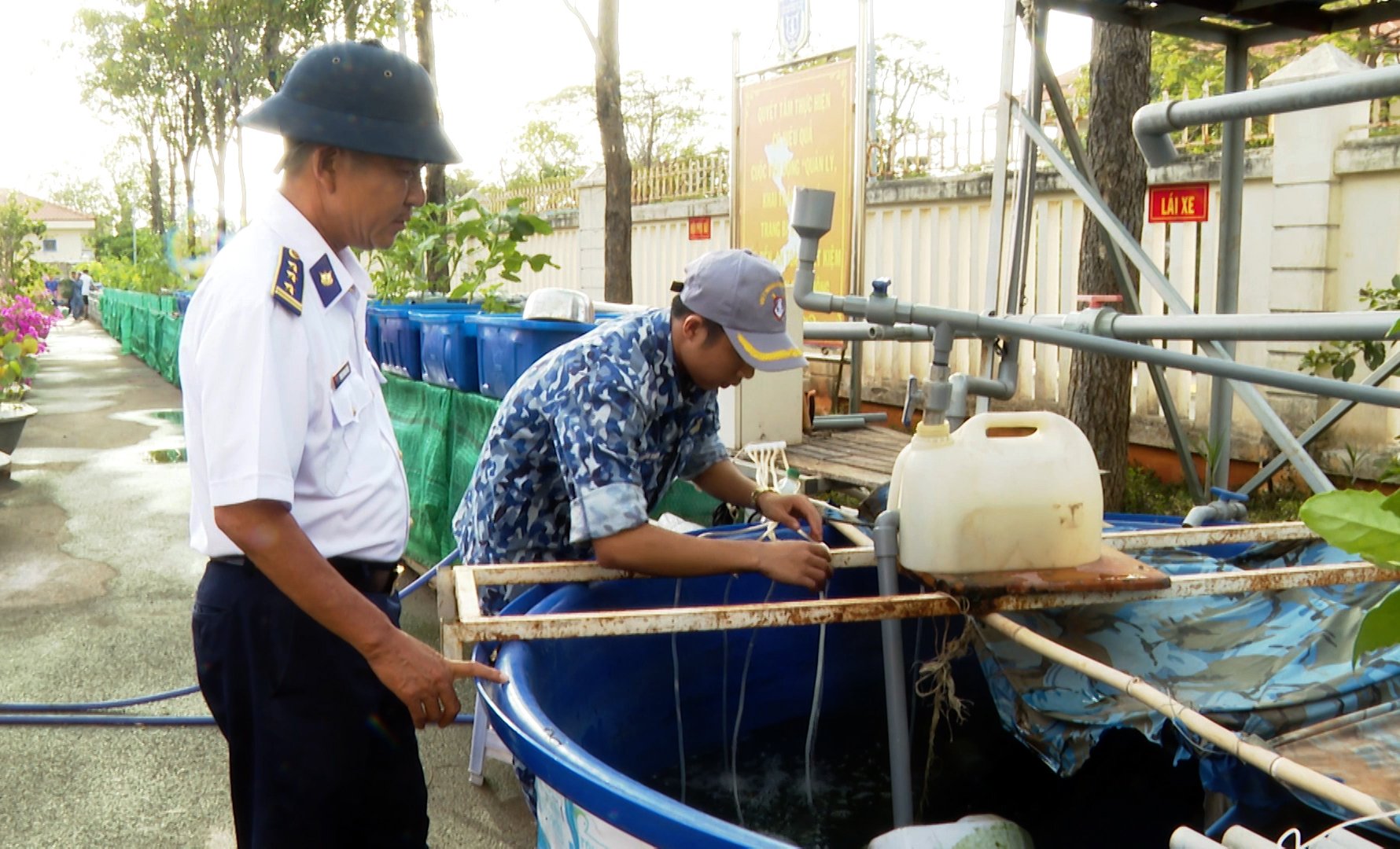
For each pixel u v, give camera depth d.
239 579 1.68
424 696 1.54
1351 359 5.58
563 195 12.56
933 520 1.74
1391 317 1.87
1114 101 4.86
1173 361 2.25
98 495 7.11
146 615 4.72
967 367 7.21
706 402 2.20
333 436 1.71
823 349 8.07
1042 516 1.75
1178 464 6.23
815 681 2.40
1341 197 5.64
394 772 1.89
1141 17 3.58
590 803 1.27
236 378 1.53
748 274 1.90
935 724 2.10
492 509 2.18
